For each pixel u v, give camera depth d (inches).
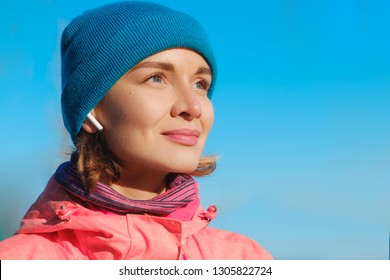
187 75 105.3
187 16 112.2
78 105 109.4
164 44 103.3
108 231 100.8
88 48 109.4
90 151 107.4
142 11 108.4
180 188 111.3
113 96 104.7
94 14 114.7
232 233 127.6
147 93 101.3
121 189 109.9
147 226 104.4
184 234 107.7
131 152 101.8
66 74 116.0
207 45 112.3
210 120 108.7
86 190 104.3
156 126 101.1
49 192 110.7
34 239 105.4
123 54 103.8
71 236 106.4
